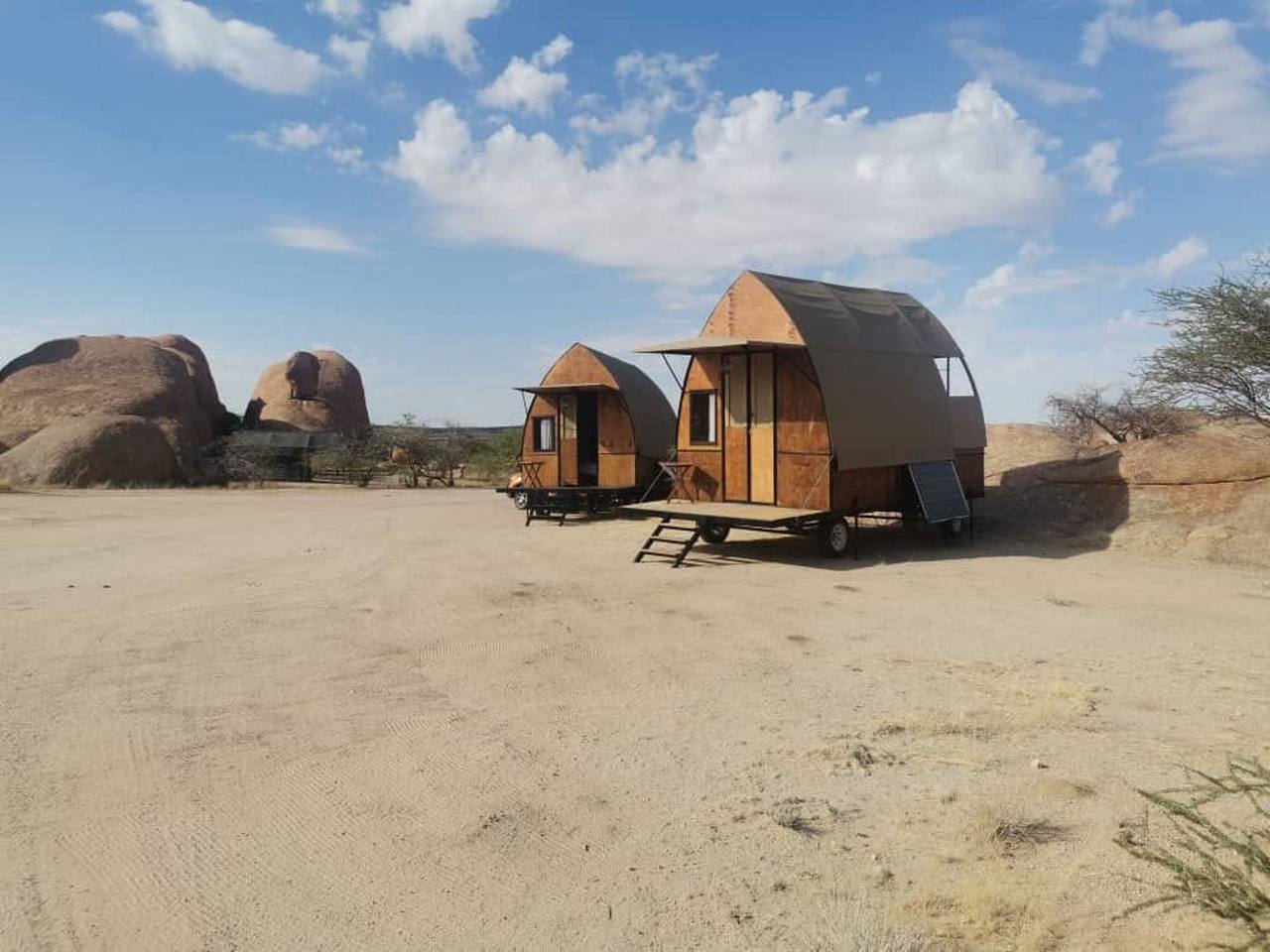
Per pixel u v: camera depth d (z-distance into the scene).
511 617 10.02
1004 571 13.07
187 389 46.78
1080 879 4.11
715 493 16.23
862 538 16.94
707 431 16.61
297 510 24.52
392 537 17.64
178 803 5.09
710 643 8.81
